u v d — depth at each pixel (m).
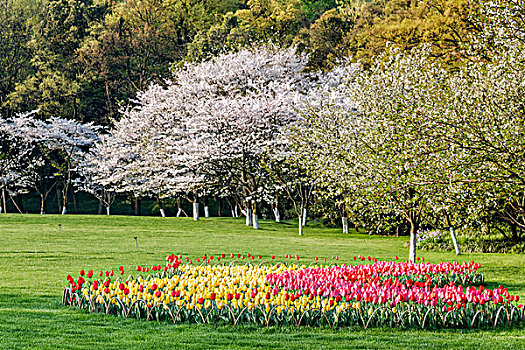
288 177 43.31
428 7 48.31
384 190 21.36
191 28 70.31
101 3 76.38
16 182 57.12
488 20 20.97
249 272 15.79
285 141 37.91
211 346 10.07
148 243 30.91
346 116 32.34
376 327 11.70
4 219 44.09
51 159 60.31
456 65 34.50
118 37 65.62
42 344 10.09
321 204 47.88
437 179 18.59
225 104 41.50
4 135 59.38
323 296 12.96
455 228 30.42
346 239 37.00
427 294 12.10
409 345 10.29
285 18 68.81
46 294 15.63
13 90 69.75
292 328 11.52
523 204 21.34
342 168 27.88
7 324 11.64
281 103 41.09
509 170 16.92
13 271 20.27
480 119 18.66
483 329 11.71
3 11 71.38
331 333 11.16
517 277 20.36
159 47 68.88
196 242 31.98
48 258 23.86
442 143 18.20
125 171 50.06
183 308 12.09
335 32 67.50
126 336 10.73
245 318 12.09
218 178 44.44
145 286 13.54
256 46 51.84
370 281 14.77
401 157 19.36
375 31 49.34
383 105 26.59
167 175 46.47
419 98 22.53
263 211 61.62
